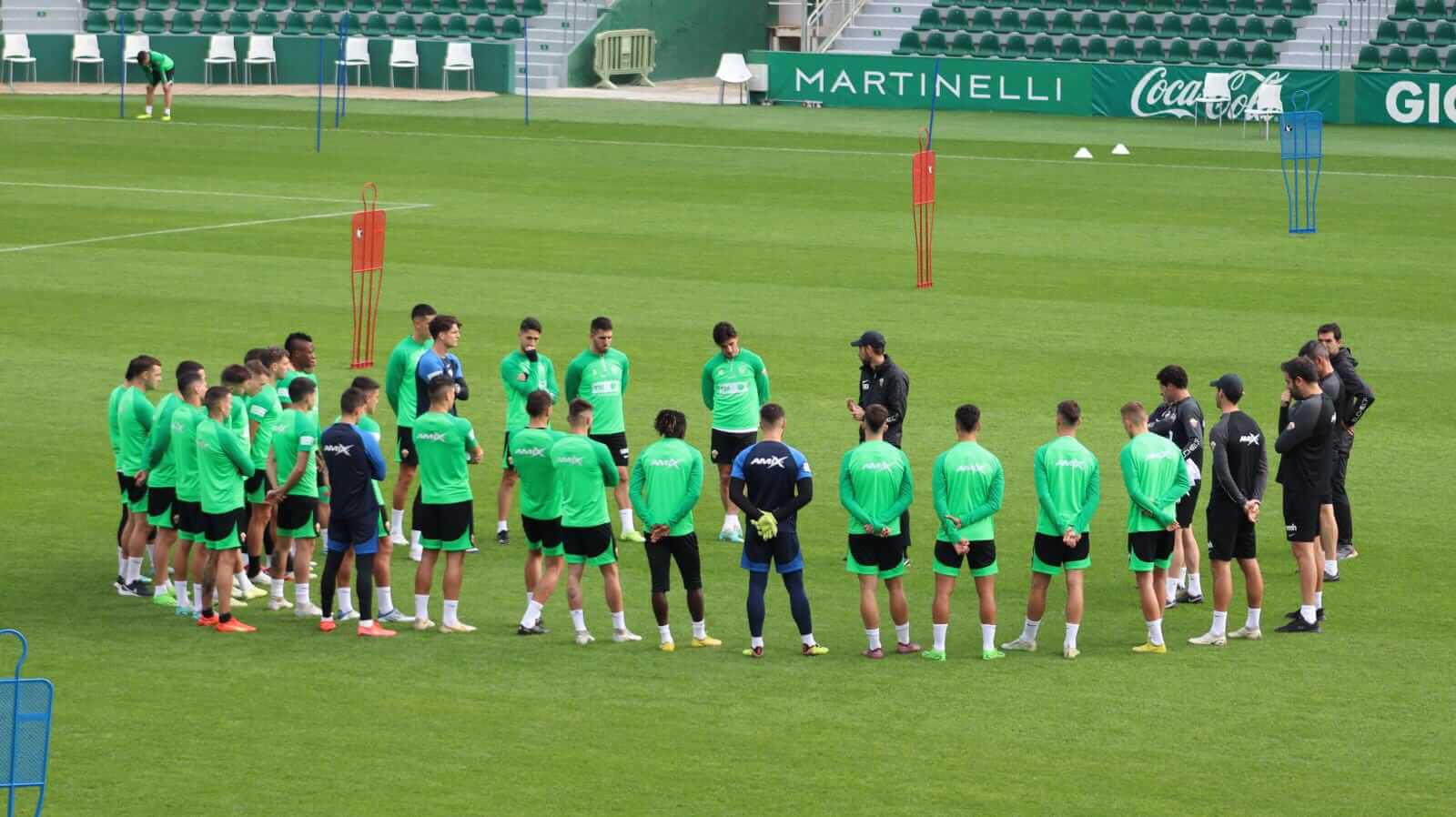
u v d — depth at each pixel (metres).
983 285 107.88
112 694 47.06
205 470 52.34
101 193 139.25
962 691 48.31
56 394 81.62
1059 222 129.38
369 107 191.88
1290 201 131.12
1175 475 51.84
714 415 65.00
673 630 54.19
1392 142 168.25
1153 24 199.25
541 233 124.19
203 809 39.66
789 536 51.00
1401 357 89.81
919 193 107.25
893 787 41.44
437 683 48.50
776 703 47.19
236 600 57.16
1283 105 182.62
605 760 42.91
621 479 64.75
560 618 55.53
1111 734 45.09
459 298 103.25
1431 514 66.19
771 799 40.66
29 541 62.06
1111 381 85.06
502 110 190.50
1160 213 132.75
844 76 197.62
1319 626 54.41
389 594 54.94
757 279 109.38
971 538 50.88
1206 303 102.50
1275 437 76.25
